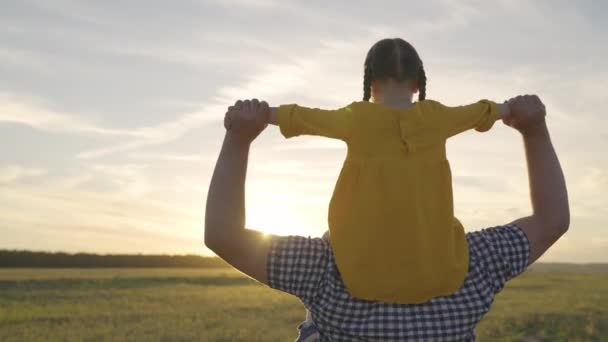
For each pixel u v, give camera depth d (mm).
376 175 2080
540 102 2309
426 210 2078
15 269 79500
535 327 22984
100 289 43531
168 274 68188
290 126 2141
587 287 46406
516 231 2266
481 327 22703
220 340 20062
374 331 2023
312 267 2131
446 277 2059
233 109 2154
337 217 2102
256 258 2133
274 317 26453
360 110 2145
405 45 2268
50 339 20328
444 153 2150
